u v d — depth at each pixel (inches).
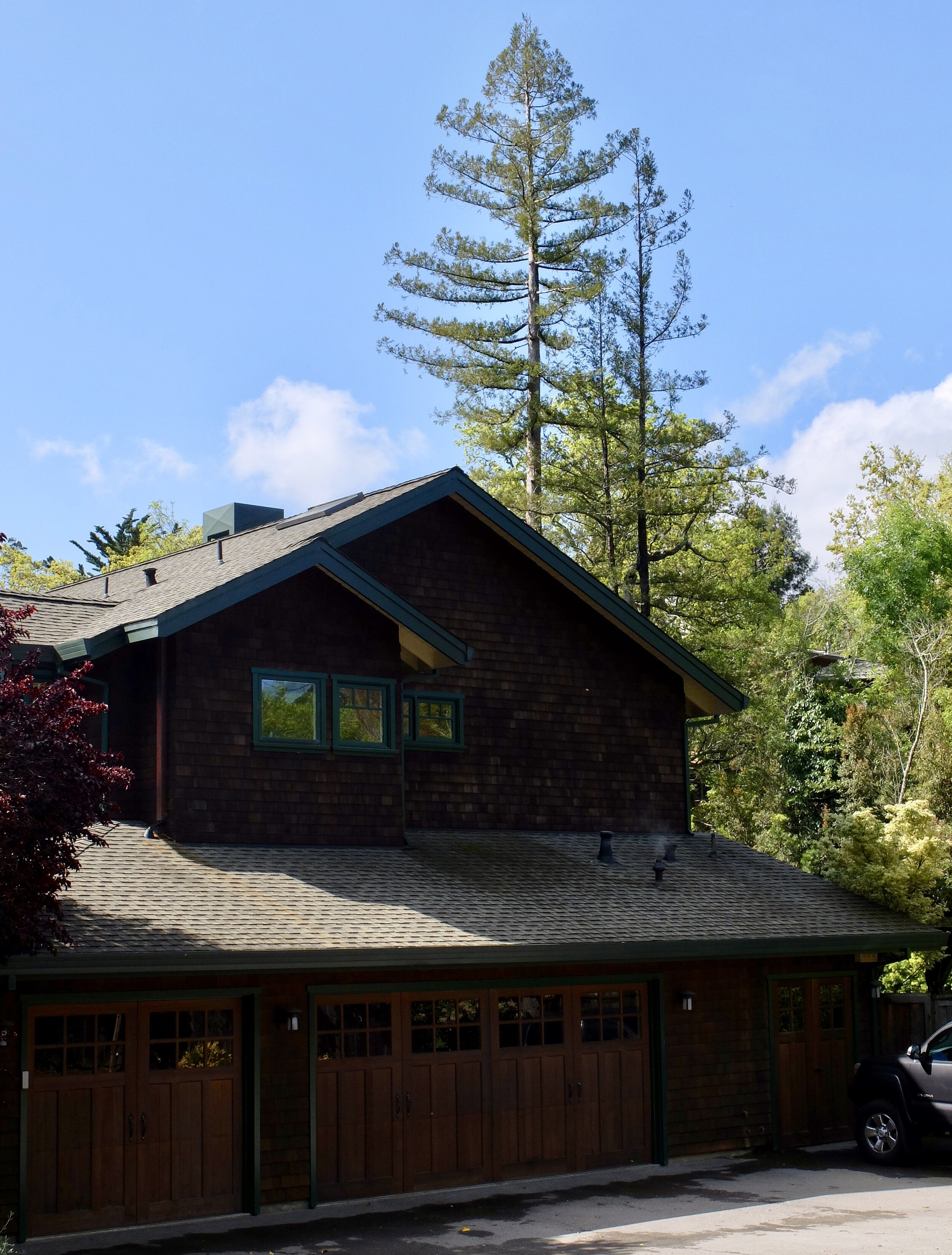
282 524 814.5
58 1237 482.9
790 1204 547.2
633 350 1244.5
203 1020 536.4
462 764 739.4
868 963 759.1
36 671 631.2
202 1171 524.4
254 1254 459.5
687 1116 666.8
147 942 481.4
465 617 753.6
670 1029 671.8
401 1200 561.0
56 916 471.5
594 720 794.8
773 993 714.8
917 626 1283.2
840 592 2114.9
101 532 2135.8
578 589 784.3
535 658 776.9
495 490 1437.0
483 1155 599.5
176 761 612.7
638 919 636.1
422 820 719.7
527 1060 622.5
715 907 685.3
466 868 665.0
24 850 434.6
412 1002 593.9
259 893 564.1
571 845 751.7
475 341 1326.3
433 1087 591.5
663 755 821.2
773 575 1744.6
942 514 1764.3
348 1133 564.1
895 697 1249.4
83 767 453.7
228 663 634.8
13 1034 482.9
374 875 620.1
